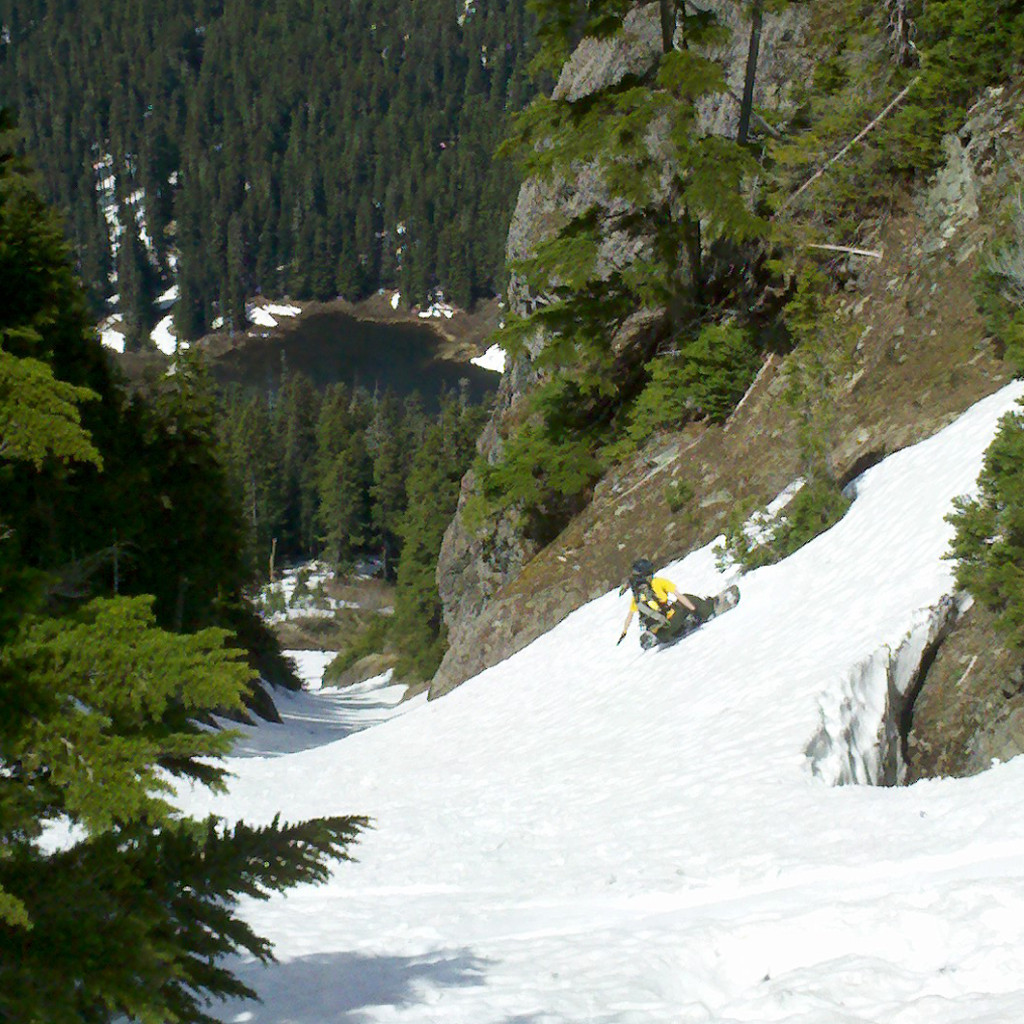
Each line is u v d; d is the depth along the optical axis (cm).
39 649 327
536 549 2680
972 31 2019
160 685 331
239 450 11538
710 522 2022
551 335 3020
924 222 2033
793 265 2244
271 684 4538
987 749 1005
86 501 2128
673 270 2569
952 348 1789
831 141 2327
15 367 329
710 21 2484
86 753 321
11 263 1781
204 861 344
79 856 326
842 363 1986
